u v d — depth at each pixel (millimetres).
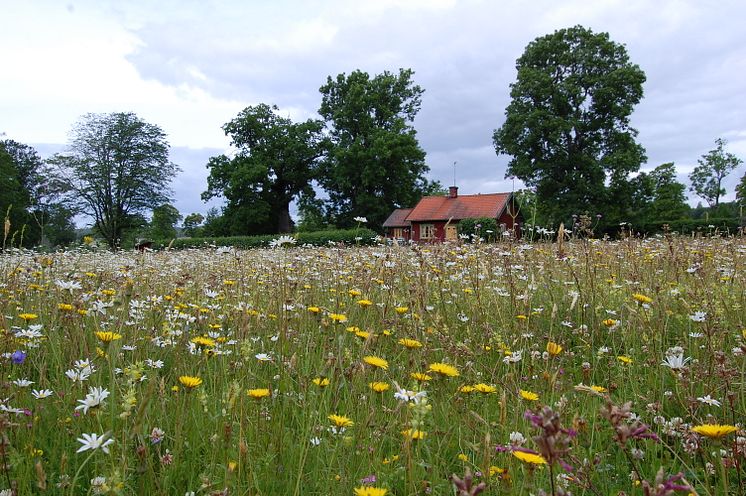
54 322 3617
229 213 53469
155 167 55500
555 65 42156
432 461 2213
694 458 2320
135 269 6781
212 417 2512
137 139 55219
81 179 52156
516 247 6508
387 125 52688
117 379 2646
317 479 2223
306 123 55438
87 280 5449
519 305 4590
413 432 2004
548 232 8242
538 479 2096
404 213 48312
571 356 3742
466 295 5250
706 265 5613
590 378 3215
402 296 4797
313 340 3852
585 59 40531
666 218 56500
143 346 3672
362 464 2219
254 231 54000
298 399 2830
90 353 3320
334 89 55156
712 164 62938
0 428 1923
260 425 2559
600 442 2525
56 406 2680
